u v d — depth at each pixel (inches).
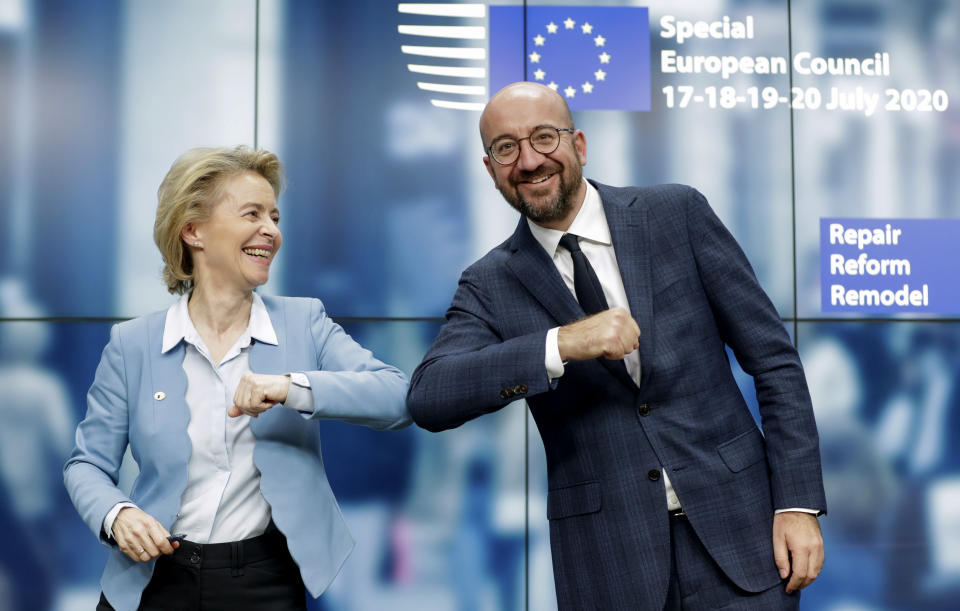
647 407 72.9
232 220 75.0
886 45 137.7
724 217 134.5
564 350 69.3
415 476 129.9
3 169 128.8
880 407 133.4
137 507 70.7
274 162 79.6
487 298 79.4
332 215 131.7
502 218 133.3
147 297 129.2
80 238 129.0
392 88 133.5
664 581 69.5
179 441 71.7
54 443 126.9
